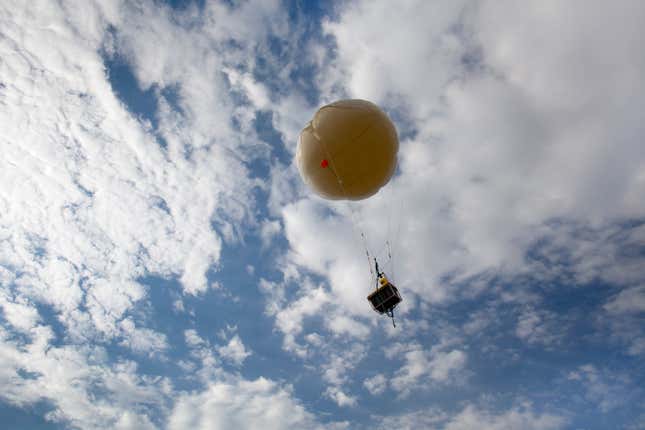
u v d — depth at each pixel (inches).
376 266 621.0
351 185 549.0
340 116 514.3
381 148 520.7
